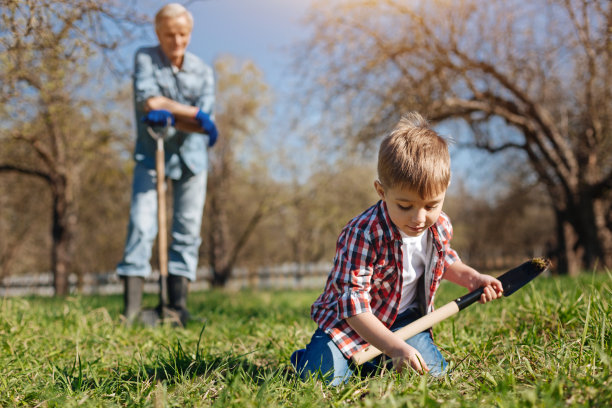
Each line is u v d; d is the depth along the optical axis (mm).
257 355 2645
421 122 2156
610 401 1466
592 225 12523
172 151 4152
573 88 12328
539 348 2127
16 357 2502
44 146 14906
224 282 22250
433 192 1891
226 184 22625
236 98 21422
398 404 1515
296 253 33562
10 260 24094
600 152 12547
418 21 10961
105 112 12484
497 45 11430
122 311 4371
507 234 27719
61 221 14844
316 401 1698
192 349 2891
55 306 4402
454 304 2127
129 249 4004
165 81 4035
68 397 1823
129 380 2090
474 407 1473
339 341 2096
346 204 27297
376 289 2168
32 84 4973
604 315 2117
